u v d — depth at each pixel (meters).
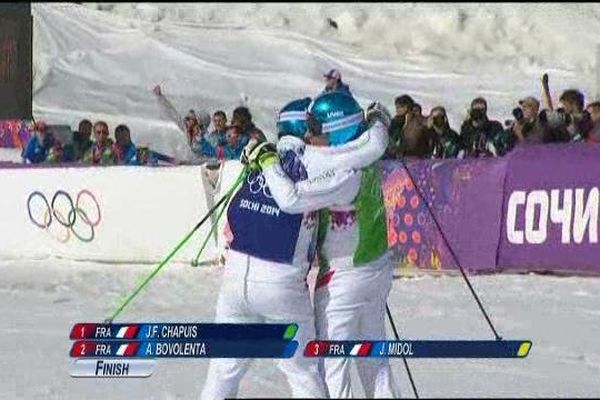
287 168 10.67
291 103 10.89
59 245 27.17
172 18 54.59
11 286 23.22
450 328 17.50
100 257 26.61
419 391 13.48
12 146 35.44
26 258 27.52
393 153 25.86
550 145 22.78
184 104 43.69
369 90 44.34
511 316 18.56
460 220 23.20
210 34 51.19
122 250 26.31
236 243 10.73
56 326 18.53
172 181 25.64
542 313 18.80
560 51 47.66
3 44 35.47
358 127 10.71
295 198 10.44
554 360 15.32
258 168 10.72
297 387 10.69
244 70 47.16
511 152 23.02
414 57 48.34
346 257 10.80
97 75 47.06
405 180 23.64
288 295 10.60
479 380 14.11
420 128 26.31
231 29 51.84
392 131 26.42
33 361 15.78
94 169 26.66
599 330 17.34
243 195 10.79
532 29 49.44
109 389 14.01
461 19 50.72
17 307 20.62
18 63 35.66
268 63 47.84
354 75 46.31
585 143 22.84
